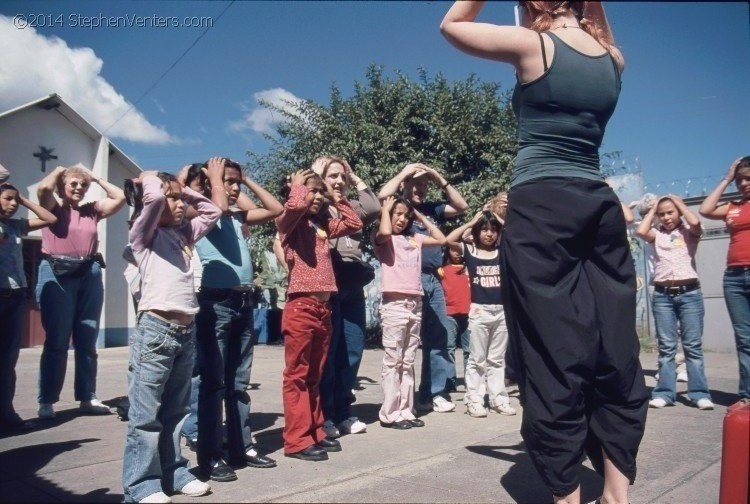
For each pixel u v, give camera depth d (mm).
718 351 11227
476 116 13719
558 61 2713
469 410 5316
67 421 5004
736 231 5438
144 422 3012
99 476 3461
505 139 13375
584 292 2762
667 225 5836
